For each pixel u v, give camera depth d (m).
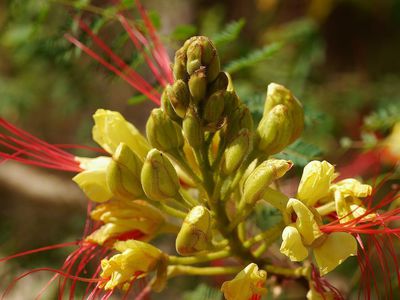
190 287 0.32
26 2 0.30
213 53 0.19
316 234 0.18
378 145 0.28
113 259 0.19
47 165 0.22
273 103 0.20
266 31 0.39
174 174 0.19
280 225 0.20
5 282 0.36
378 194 0.30
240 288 0.18
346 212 0.19
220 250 0.20
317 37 0.37
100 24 0.27
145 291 0.23
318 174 0.19
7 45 0.35
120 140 0.21
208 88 0.19
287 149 0.23
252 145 0.20
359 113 0.38
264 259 0.21
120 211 0.20
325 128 0.33
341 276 0.33
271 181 0.19
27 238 0.38
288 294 0.24
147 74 0.31
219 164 0.20
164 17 0.39
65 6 0.28
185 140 0.20
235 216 0.20
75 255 0.21
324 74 0.39
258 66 0.33
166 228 0.21
